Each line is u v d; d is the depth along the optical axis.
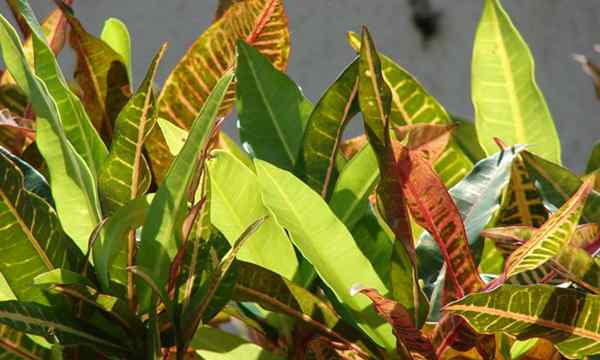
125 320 1.92
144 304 1.91
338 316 1.99
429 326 1.95
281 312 1.98
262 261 2.02
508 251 2.05
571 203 1.84
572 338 1.88
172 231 1.89
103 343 1.91
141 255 1.89
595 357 1.94
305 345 2.04
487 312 1.85
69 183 1.94
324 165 2.13
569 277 1.93
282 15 2.27
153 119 1.95
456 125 2.17
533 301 1.86
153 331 1.88
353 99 2.11
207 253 1.92
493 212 2.07
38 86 1.93
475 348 1.95
